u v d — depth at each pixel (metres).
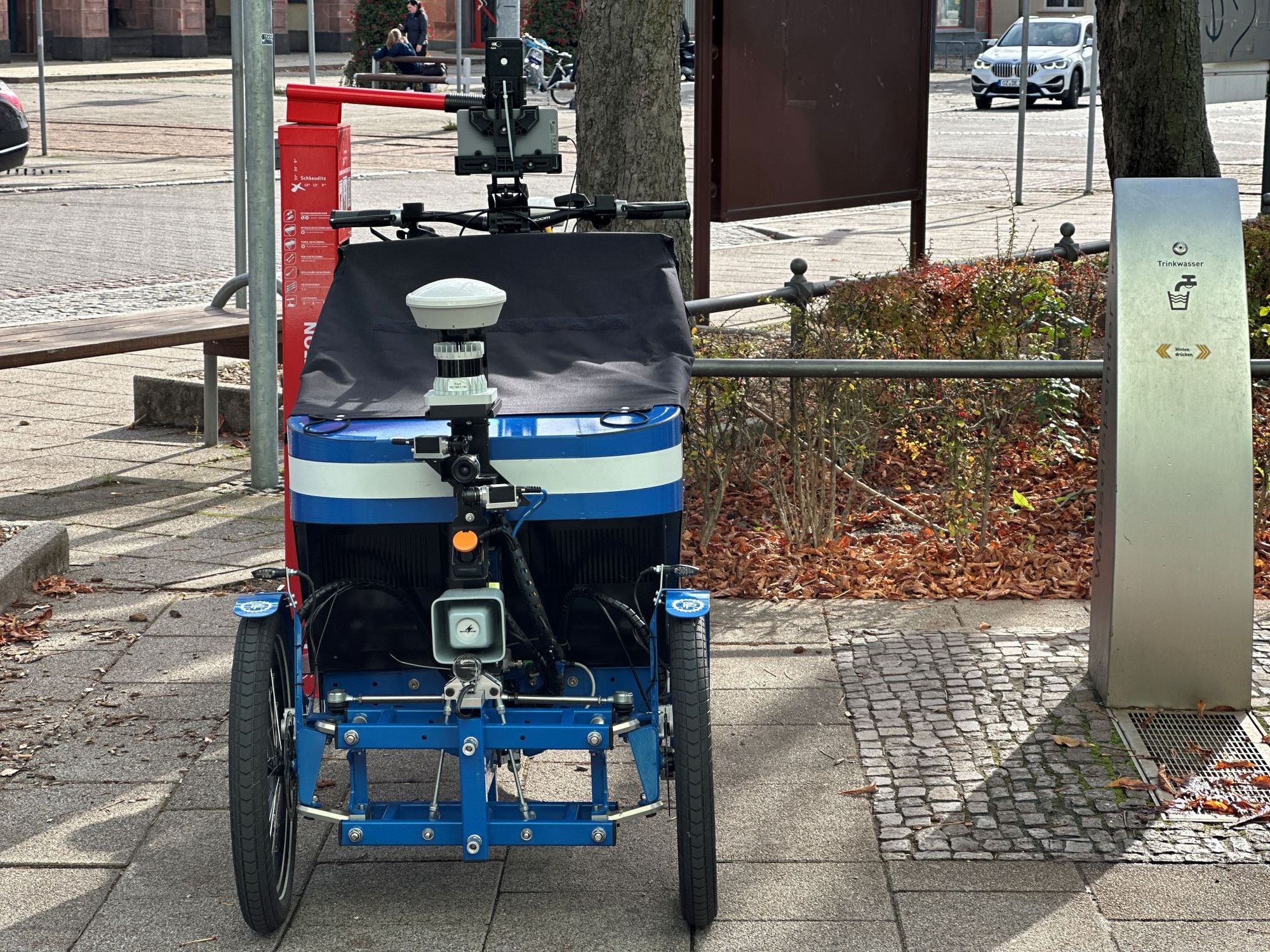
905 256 15.20
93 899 4.07
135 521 7.62
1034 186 21.62
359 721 3.88
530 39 29.95
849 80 10.04
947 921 3.91
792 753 4.87
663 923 3.94
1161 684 5.07
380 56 36.59
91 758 4.90
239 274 10.20
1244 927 3.85
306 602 3.86
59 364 11.62
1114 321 5.01
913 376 6.09
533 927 3.93
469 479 3.54
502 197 4.64
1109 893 4.01
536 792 4.67
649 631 3.89
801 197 9.85
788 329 8.02
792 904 4.01
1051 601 6.23
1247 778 4.62
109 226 17.41
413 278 4.34
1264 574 6.50
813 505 6.86
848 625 5.98
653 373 4.10
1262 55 14.91
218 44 54.38
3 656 5.75
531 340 4.22
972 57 52.19
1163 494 4.96
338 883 4.17
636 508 3.77
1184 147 9.25
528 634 3.99
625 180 8.92
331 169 5.49
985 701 5.20
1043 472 7.80
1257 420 7.91
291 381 5.60
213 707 5.29
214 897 4.08
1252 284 9.18
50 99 35.25
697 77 8.98
